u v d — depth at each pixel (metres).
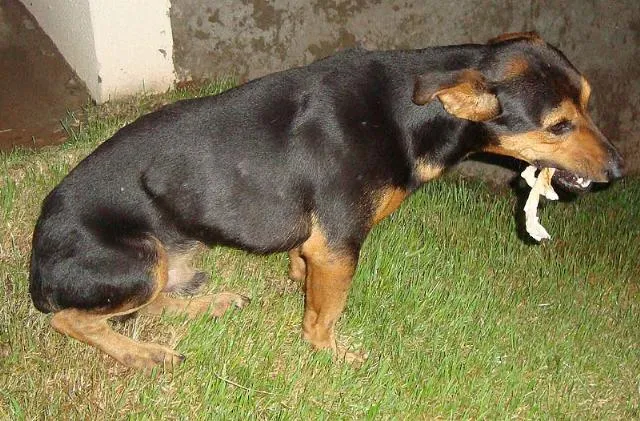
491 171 2.67
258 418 1.66
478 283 2.13
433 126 1.68
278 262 2.00
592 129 1.67
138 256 1.64
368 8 2.56
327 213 1.67
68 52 2.47
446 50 1.69
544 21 2.74
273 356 1.77
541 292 2.21
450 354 1.88
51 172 2.04
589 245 2.52
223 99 1.66
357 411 1.72
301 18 2.51
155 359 1.71
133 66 2.37
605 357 2.05
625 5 2.81
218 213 1.65
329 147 1.64
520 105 1.63
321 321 1.77
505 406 1.84
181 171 1.63
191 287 1.84
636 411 1.93
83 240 1.62
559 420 1.85
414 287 2.01
